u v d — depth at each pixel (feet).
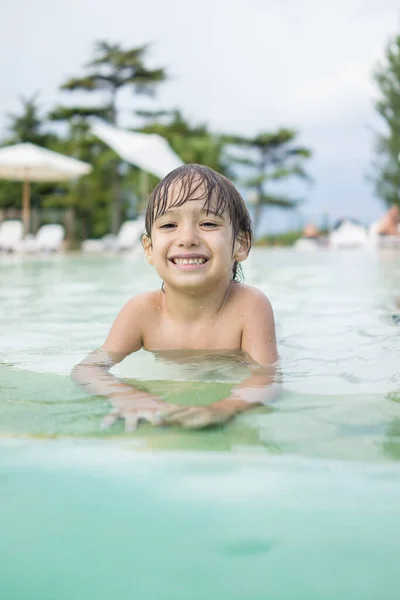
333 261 31.86
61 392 5.00
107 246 58.70
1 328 9.12
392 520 2.42
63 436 3.59
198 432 3.72
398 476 2.87
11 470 2.98
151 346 7.15
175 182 6.59
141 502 2.59
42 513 2.50
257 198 126.00
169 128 121.39
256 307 6.95
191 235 6.48
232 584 2.03
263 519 2.43
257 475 2.89
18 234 54.49
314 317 10.25
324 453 3.25
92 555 2.20
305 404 4.57
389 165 88.33
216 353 6.88
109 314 10.75
